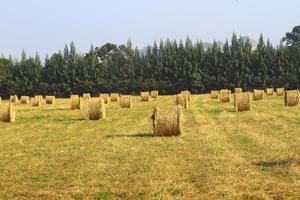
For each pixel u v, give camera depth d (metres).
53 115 44.12
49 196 13.13
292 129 26.75
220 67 130.00
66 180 14.93
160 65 134.75
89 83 133.38
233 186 13.56
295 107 45.28
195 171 15.68
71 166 17.16
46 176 15.57
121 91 132.88
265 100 61.84
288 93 47.66
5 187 14.29
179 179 14.52
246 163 16.83
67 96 134.12
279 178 14.45
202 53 133.88
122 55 148.62
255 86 125.06
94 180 14.75
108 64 143.25
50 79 136.00
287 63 126.12
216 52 132.25
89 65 136.75
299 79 121.56
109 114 43.53
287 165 16.12
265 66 126.38
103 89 133.12
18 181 14.99
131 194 12.95
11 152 21.05
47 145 23.25
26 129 31.70
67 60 138.12
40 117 41.91
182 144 22.09
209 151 19.78
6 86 135.88
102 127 31.78
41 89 134.38
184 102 48.72
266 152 19.02
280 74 125.31
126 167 16.64
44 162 18.14
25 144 23.86
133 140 24.08
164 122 25.33
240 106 41.97
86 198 12.78
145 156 18.84
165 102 67.94
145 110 48.69
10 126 34.06
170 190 13.32
